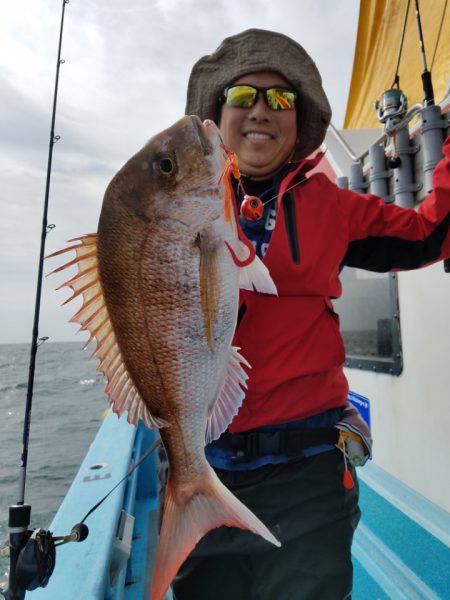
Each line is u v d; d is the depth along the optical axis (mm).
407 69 5582
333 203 1679
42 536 1184
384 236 1695
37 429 18734
